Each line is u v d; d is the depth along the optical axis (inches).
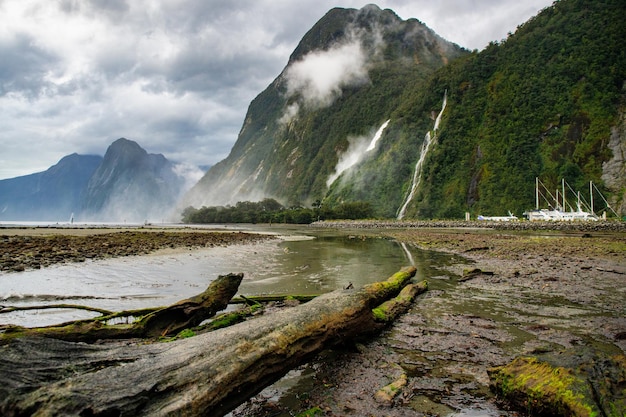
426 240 1213.7
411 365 185.8
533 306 308.2
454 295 355.9
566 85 4131.4
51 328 202.7
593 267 530.3
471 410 140.3
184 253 773.9
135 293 357.1
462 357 195.5
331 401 148.5
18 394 111.1
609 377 136.3
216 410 126.7
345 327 200.5
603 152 3595.0
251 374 141.0
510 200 3786.9
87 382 117.9
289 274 480.4
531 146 3971.5
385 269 530.3
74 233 1592.0
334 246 1016.2
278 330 167.0
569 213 2866.6
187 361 135.4
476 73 5029.5
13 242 914.1
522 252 758.5
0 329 195.2
